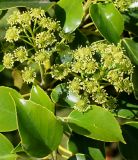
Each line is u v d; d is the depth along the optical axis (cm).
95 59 29
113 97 29
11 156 29
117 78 28
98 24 29
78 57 28
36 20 28
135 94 28
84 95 29
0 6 29
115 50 28
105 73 28
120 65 28
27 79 29
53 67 29
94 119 28
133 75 28
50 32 29
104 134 28
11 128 29
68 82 29
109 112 28
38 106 26
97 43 29
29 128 26
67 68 29
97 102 28
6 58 29
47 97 29
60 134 27
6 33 29
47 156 29
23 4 29
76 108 28
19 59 29
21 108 26
